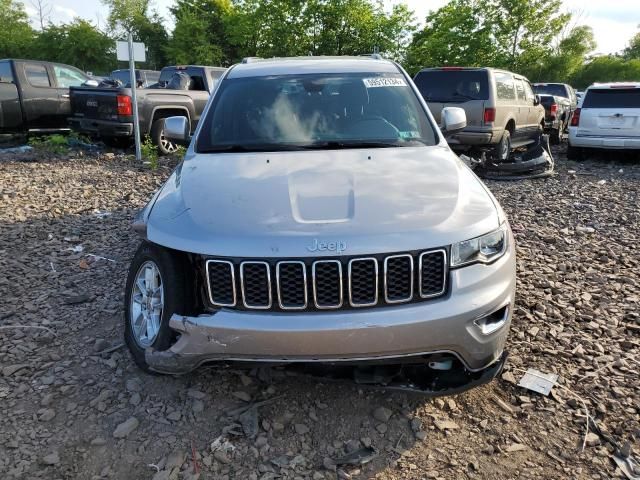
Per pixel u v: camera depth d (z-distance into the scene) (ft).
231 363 9.30
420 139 13.25
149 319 10.65
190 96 41.42
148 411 10.11
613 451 9.21
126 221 22.44
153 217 10.40
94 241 19.74
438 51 108.17
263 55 116.47
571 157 43.04
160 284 10.35
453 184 10.64
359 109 13.88
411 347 8.91
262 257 8.86
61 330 13.08
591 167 39.47
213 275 9.16
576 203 26.25
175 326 9.27
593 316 13.85
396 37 110.01
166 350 9.58
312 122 13.50
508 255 10.02
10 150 40.93
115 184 29.68
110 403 10.36
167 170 34.06
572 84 168.04
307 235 8.95
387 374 9.71
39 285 15.78
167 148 40.52
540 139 36.11
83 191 27.96
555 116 53.47
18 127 42.68
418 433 9.58
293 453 9.16
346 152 12.27
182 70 45.32
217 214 9.70
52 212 23.76
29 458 9.02
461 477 8.67
